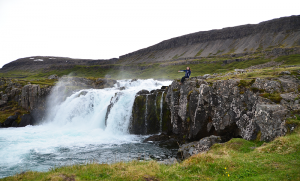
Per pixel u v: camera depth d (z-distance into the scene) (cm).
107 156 2541
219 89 2602
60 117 5200
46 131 4306
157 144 3056
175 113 3325
